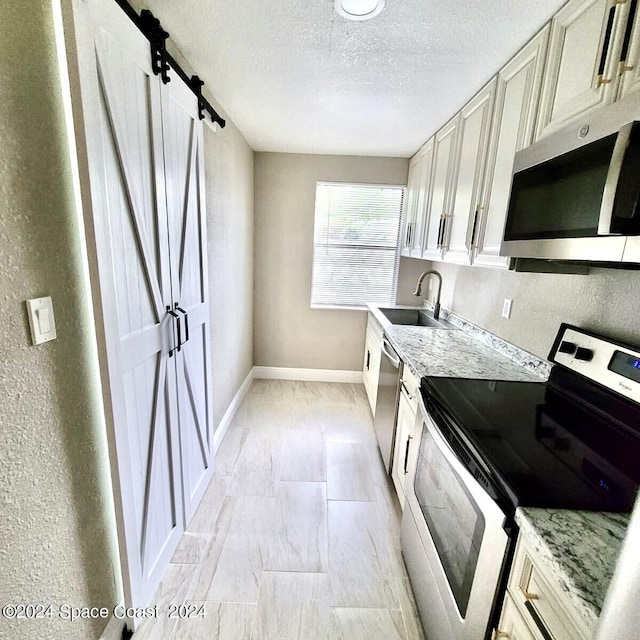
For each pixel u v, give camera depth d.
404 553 1.63
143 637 1.29
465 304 2.47
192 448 1.86
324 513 1.92
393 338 2.16
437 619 1.17
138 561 1.31
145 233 1.30
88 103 0.94
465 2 1.20
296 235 3.53
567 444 1.01
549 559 0.65
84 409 1.08
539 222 1.10
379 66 1.68
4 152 0.77
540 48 1.27
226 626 1.33
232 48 1.57
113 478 1.16
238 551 1.66
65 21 0.88
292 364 3.84
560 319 1.49
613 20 0.93
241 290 3.09
